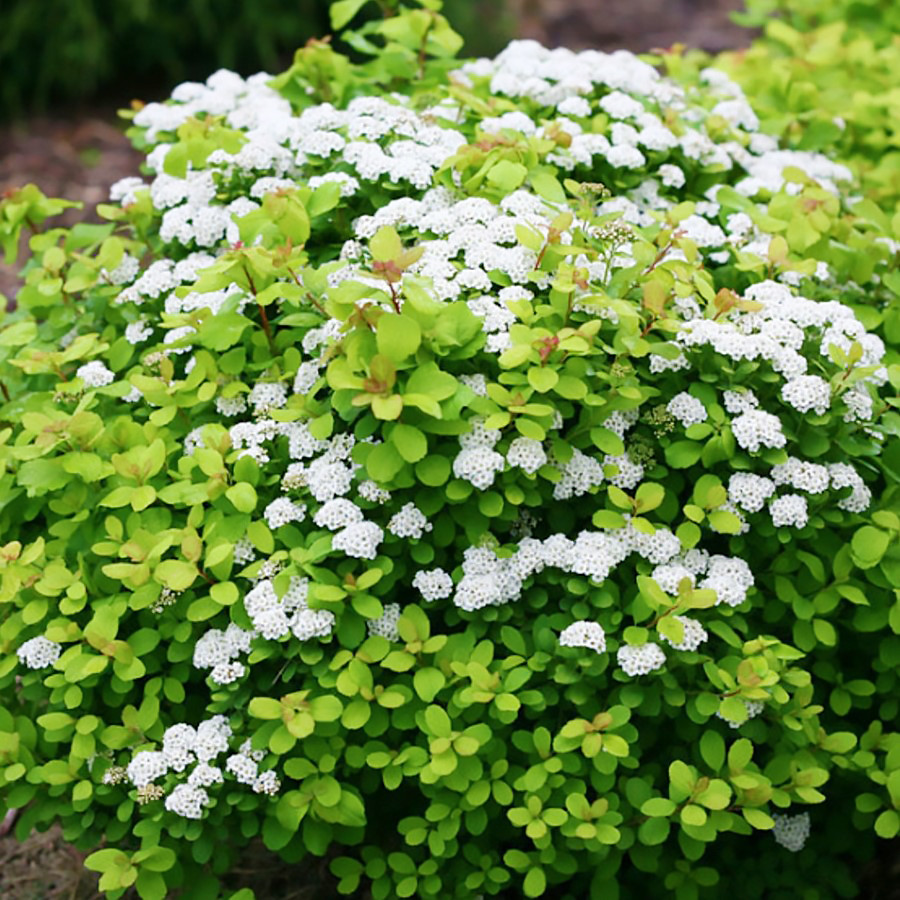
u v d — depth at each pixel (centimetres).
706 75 218
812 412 171
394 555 168
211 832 167
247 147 186
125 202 196
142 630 168
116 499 168
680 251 185
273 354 177
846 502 172
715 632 166
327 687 165
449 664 165
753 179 199
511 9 459
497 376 170
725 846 180
